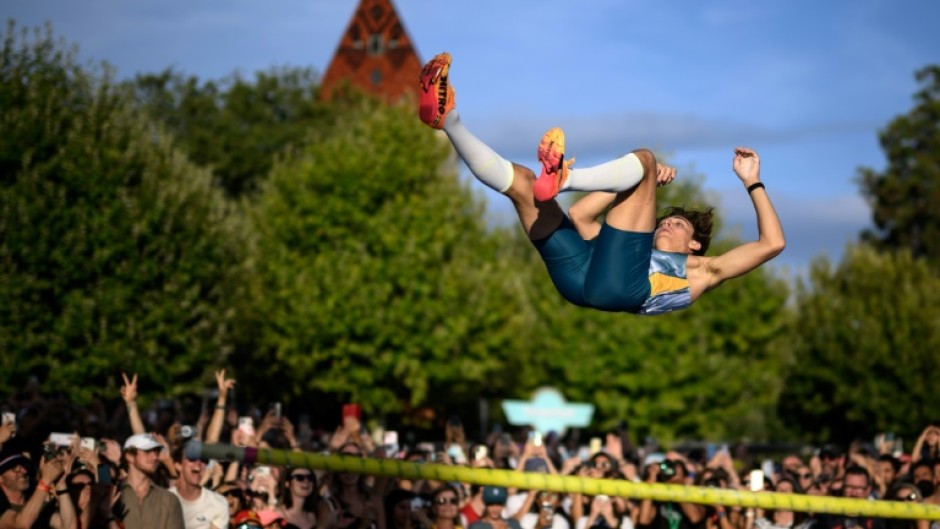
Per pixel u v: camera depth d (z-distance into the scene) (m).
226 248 26.52
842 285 46.12
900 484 10.58
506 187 6.25
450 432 14.79
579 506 11.89
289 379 36.91
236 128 58.06
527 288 44.44
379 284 35.97
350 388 35.97
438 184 38.38
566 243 6.41
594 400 42.47
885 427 42.53
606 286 6.29
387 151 37.94
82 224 23.11
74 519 8.03
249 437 10.41
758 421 58.50
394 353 36.12
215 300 25.66
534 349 43.47
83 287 23.31
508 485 7.05
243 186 57.44
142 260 23.81
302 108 60.75
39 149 23.20
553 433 19.00
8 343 22.16
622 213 6.25
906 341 42.25
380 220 36.94
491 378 43.66
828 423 44.59
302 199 37.59
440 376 36.34
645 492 7.38
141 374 23.28
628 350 41.44
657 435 42.00
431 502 10.81
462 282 36.50
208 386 25.47
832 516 11.22
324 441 16.06
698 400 42.44
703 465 13.87
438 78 5.77
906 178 69.12
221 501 9.05
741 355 44.44
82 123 23.84
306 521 9.44
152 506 8.51
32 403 12.10
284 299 36.22
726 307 43.44
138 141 24.92
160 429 11.75
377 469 6.77
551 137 5.76
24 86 23.64
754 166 6.93
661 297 6.52
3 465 7.95
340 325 35.47
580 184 5.97
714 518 11.29
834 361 43.28
